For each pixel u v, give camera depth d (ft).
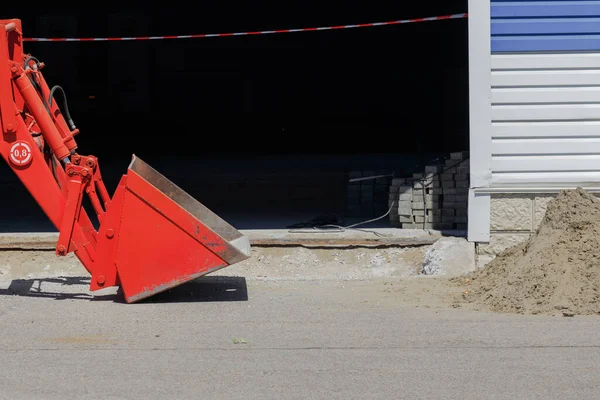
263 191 52.90
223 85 98.27
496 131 33.58
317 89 98.78
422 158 65.98
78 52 96.37
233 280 29.14
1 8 94.73
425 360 19.17
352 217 42.16
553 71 33.40
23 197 51.01
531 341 20.67
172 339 20.89
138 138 91.97
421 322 22.67
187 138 92.07
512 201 33.88
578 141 33.50
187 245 23.90
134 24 96.22
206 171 62.80
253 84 98.53
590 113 33.45
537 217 33.81
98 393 16.96
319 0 96.84
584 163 33.53
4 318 22.93
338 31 97.55
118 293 26.00
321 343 20.57
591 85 33.37
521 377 17.95
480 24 33.24
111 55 96.63
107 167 67.67
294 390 17.16
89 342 20.59
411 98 98.17
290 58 98.27
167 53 97.35
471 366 18.71
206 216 27.58
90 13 95.71
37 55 95.96
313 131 95.35
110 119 96.99
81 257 24.27
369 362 19.02
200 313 23.66
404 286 27.78
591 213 25.77
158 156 77.82
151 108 97.76
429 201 37.22
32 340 20.76
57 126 25.05
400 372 18.31
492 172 33.76
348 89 98.78
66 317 23.07
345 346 20.30
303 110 98.89
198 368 18.58
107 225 23.94
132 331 21.63
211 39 97.40
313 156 76.89
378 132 93.91
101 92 97.35
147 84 97.19
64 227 23.90
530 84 33.45
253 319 23.02
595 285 24.11
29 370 18.40
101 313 23.54
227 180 57.26
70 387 17.30
